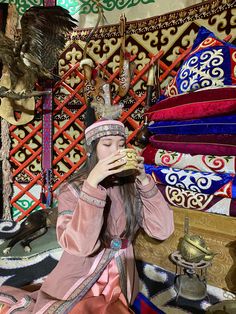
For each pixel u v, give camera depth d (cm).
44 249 181
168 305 116
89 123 146
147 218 98
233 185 120
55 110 227
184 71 146
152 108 154
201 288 117
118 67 210
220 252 123
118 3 209
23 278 153
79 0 219
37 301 93
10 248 181
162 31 195
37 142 235
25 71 204
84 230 80
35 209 243
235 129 122
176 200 135
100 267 95
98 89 187
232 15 166
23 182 242
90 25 219
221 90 123
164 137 146
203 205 127
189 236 112
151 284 132
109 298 93
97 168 81
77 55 221
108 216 95
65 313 84
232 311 95
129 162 80
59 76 217
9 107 221
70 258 95
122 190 96
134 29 204
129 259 101
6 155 233
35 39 192
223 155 126
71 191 93
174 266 139
